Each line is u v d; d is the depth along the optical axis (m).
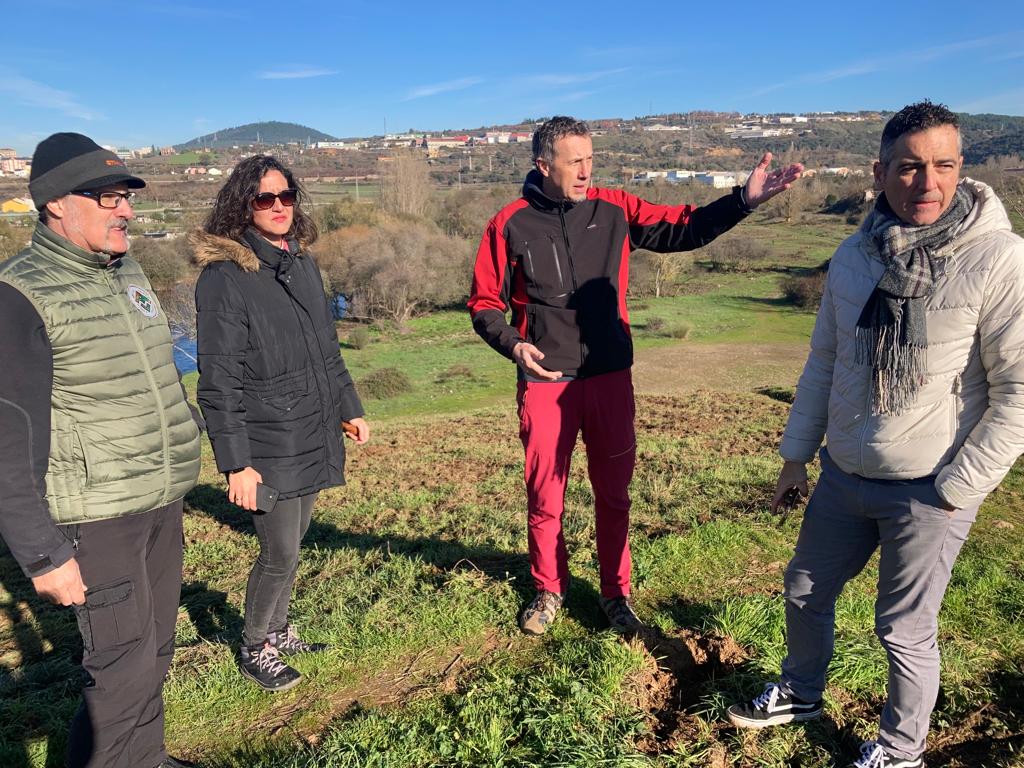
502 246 3.12
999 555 3.99
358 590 4.14
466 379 28.23
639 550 4.18
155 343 2.40
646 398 15.62
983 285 1.95
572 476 7.12
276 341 2.84
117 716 2.34
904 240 2.05
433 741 2.57
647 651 3.04
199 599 4.59
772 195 2.83
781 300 43.12
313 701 3.03
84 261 2.20
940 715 2.65
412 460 10.52
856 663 2.82
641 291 46.97
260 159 2.82
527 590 3.79
